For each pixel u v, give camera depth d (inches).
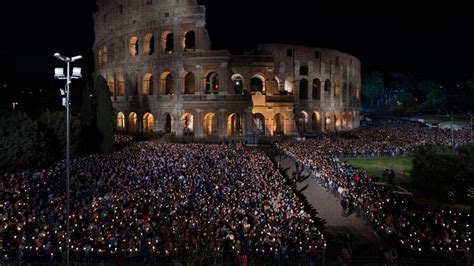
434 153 2073.1
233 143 2940.5
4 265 936.3
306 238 1123.9
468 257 1049.5
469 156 1979.6
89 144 2486.5
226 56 3336.6
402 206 1515.7
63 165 1903.3
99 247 1022.4
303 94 4266.7
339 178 1844.2
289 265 1047.0
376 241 1318.9
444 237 1175.6
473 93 6815.9
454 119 5585.6
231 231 1116.5
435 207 1679.4
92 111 2596.0
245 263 952.3
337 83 4448.8
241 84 3870.6
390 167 2591.0
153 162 2001.7
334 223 1485.0
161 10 3543.3
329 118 4247.0
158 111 3565.5
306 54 3932.1
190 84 3757.4
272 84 3479.3
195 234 1079.0
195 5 3412.9
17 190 1392.7
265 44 3784.5
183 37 3474.4
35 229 1059.9
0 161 1856.5
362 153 2847.0
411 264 1065.5
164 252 1008.2
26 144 1914.4
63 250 1017.5
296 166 2170.3
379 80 7780.5
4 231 1061.8
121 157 2155.5
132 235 1065.5
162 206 1321.4
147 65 3634.4
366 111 7805.1
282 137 3331.7
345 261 1099.9
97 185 1537.9
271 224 1175.0
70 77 1094.4
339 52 4303.6
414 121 5861.2
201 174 1743.4
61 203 1291.8
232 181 1640.0
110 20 3988.7
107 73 4003.4
